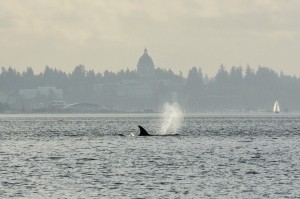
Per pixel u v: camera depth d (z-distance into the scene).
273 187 178.62
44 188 177.75
